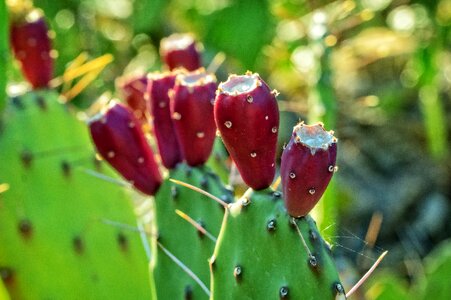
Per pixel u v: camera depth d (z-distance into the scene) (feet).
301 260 1.94
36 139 2.65
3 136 2.63
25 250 2.60
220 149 2.76
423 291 3.45
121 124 2.32
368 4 4.80
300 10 4.77
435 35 4.62
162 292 2.37
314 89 3.20
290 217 1.96
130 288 2.67
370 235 3.42
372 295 3.53
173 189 2.32
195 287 2.32
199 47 3.05
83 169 2.68
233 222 2.00
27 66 2.71
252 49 4.51
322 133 1.93
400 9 4.77
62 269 2.62
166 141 2.33
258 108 1.93
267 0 4.50
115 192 2.71
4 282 2.60
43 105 2.68
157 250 2.37
